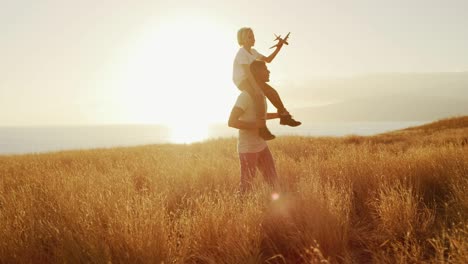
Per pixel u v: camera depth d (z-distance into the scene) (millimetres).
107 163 10008
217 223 3439
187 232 3359
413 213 3721
